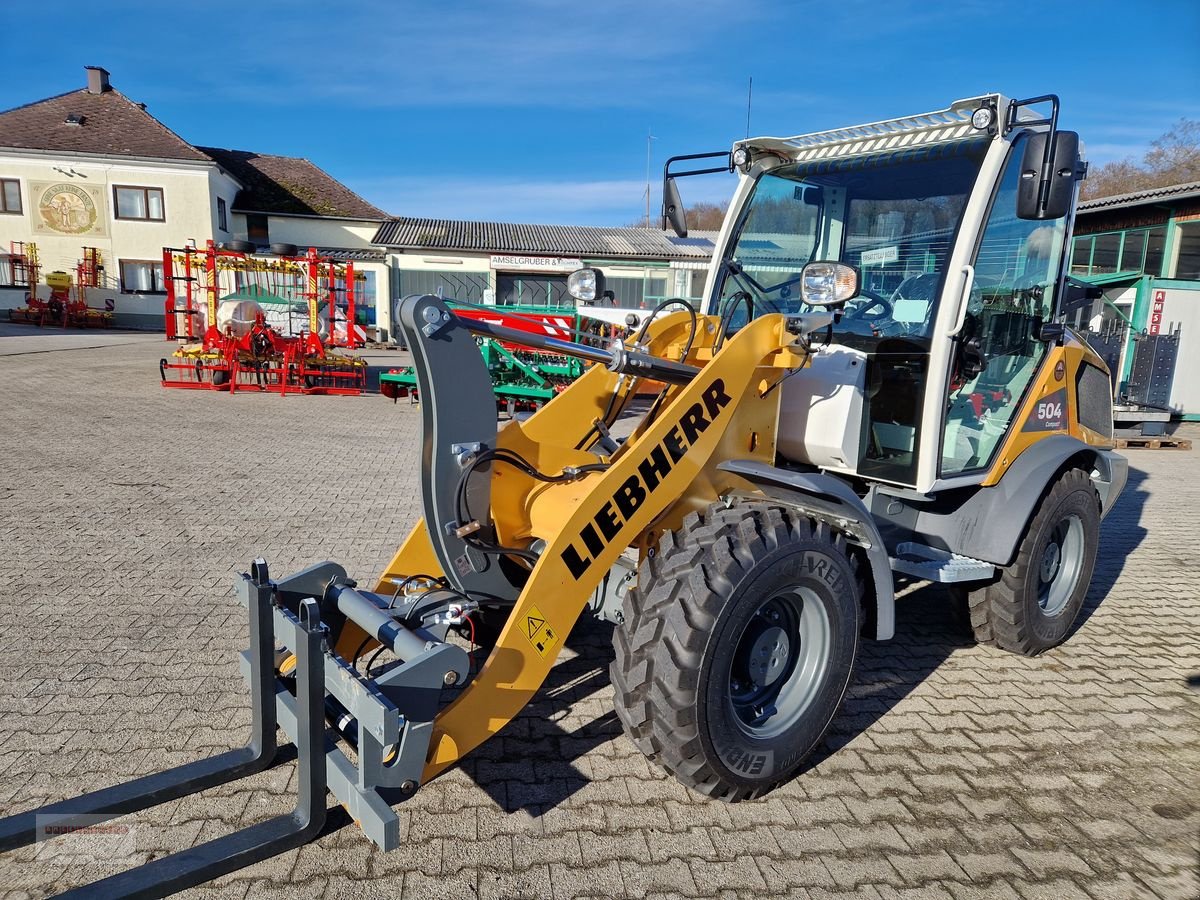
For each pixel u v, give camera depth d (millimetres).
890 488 3668
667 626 2508
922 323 3418
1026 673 3910
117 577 4625
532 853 2467
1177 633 4508
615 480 2594
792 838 2592
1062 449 3852
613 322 3484
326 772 2281
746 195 4043
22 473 7051
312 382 13477
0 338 21047
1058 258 4008
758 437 3094
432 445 2514
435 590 2850
